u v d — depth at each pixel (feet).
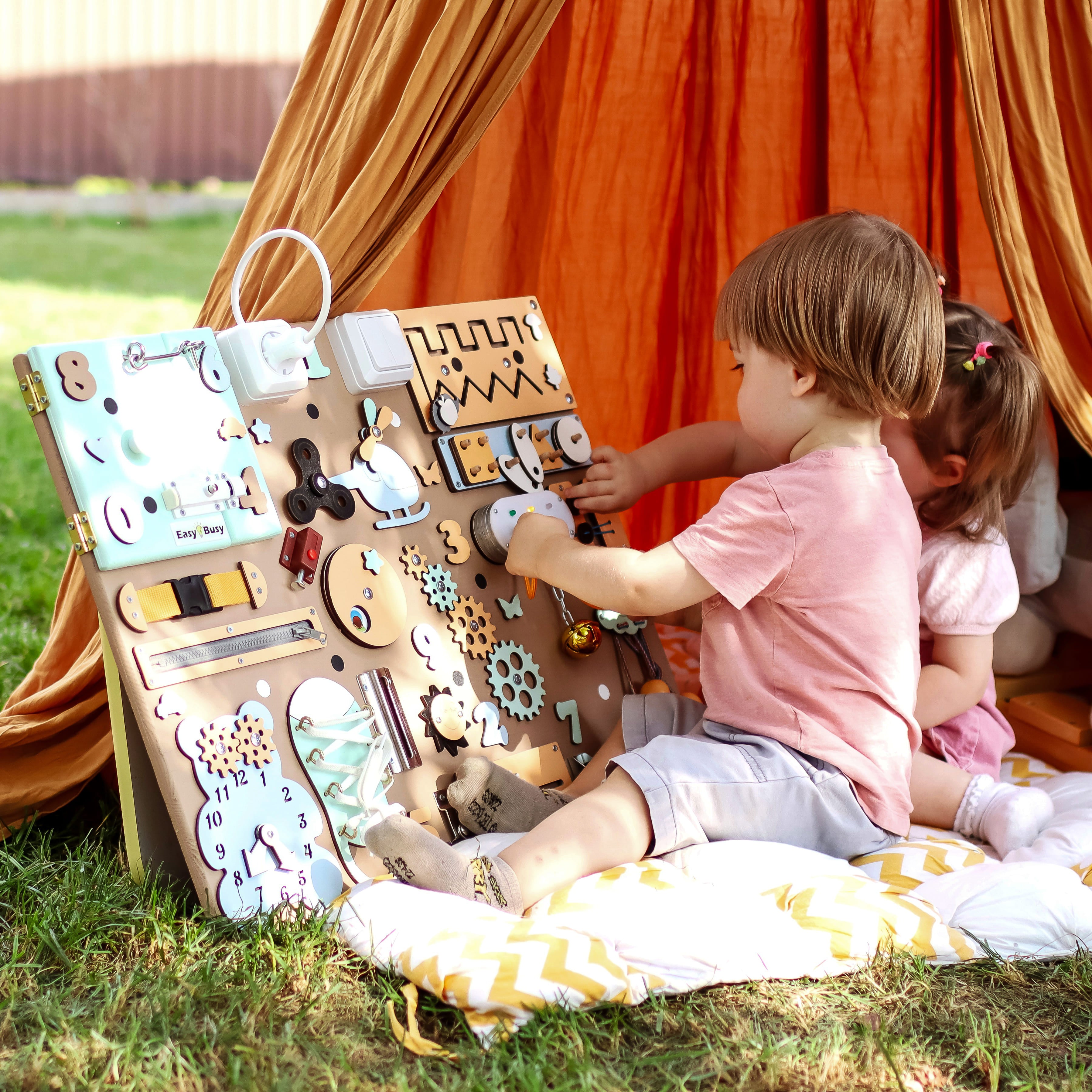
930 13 7.39
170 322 21.11
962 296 7.67
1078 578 6.69
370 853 4.77
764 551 4.98
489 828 5.06
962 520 5.94
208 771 4.41
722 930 4.31
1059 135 5.89
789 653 5.08
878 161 7.76
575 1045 3.82
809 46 7.65
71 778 5.40
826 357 4.97
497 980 3.90
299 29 39.70
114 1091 3.55
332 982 4.17
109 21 38.52
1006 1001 4.30
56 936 4.34
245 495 4.69
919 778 5.59
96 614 5.62
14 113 38.81
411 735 5.04
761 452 6.70
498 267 7.12
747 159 7.84
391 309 6.68
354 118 5.09
